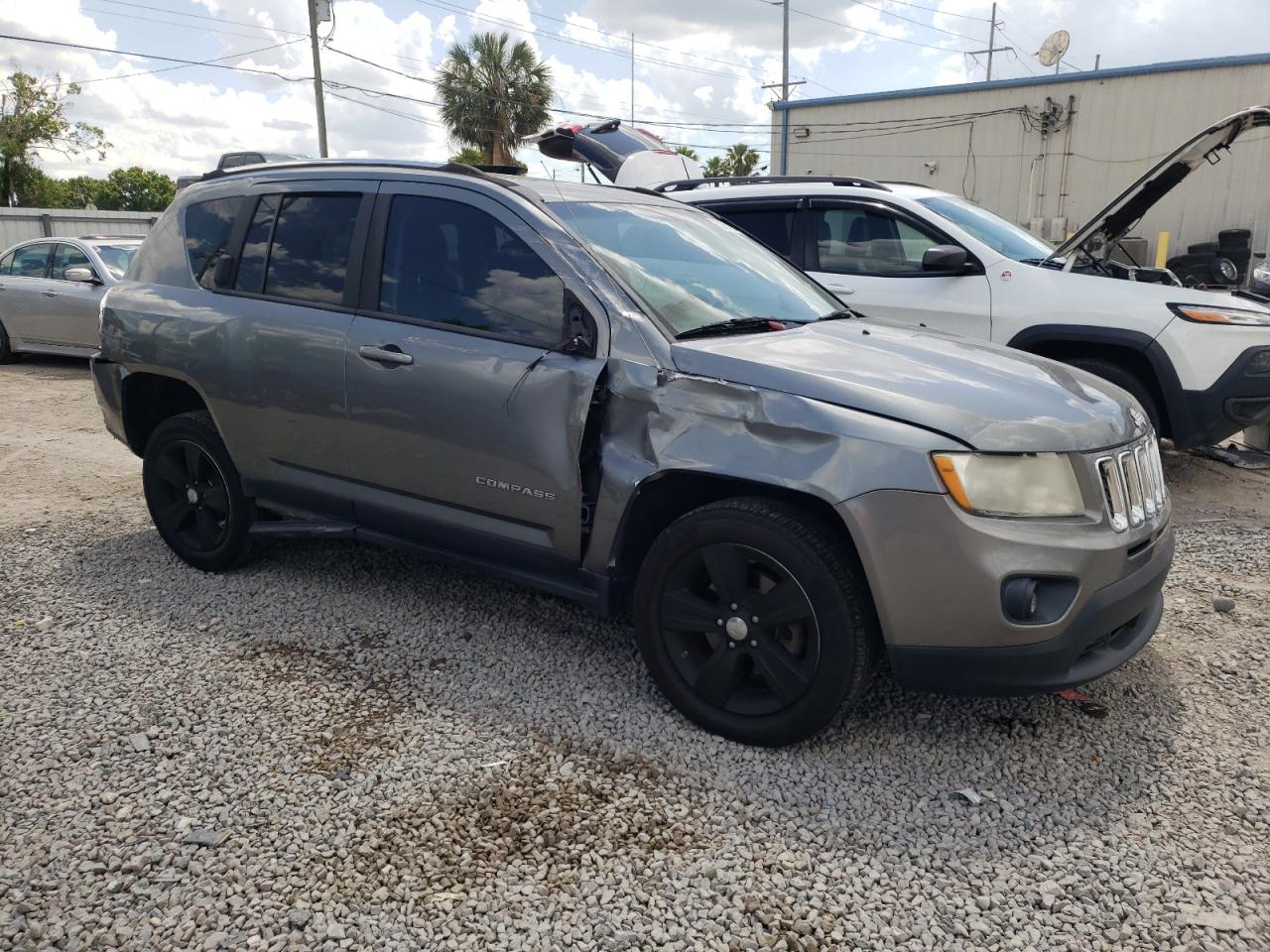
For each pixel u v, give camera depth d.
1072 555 2.75
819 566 2.85
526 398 3.32
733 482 3.11
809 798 2.84
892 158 25.80
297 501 4.17
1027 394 3.02
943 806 2.82
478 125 33.38
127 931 2.29
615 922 2.34
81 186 66.94
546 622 4.07
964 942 2.29
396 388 3.64
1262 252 21.56
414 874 2.50
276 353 4.01
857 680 2.92
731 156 41.91
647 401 3.14
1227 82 21.36
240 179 4.45
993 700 3.44
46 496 6.01
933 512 2.71
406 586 4.45
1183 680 3.60
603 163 10.28
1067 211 23.70
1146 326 5.71
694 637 3.21
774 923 2.34
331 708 3.32
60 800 2.78
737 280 3.89
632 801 2.81
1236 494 6.07
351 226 3.94
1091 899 2.44
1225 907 2.40
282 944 2.25
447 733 3.17
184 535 4.68
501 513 3.49
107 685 3.47
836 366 3.08
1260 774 2.98
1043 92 23.36
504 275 3.50
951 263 5.89
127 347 4.58
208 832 2.64
